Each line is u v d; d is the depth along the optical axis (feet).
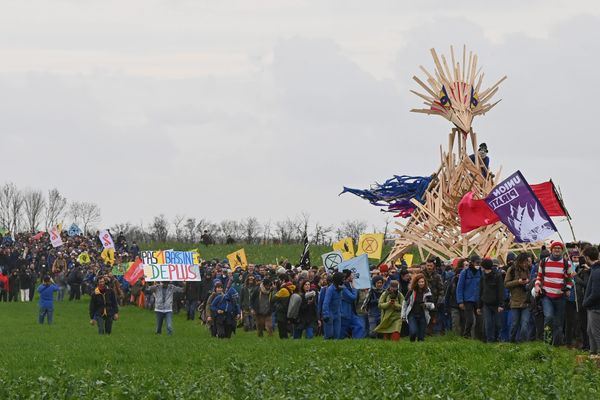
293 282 138.00
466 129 165.07
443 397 71.05
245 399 73.82
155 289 149.89
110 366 97.81
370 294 123.85
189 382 82.64
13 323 174.40
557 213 123.34
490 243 159.02
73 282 236.02
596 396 71.26
